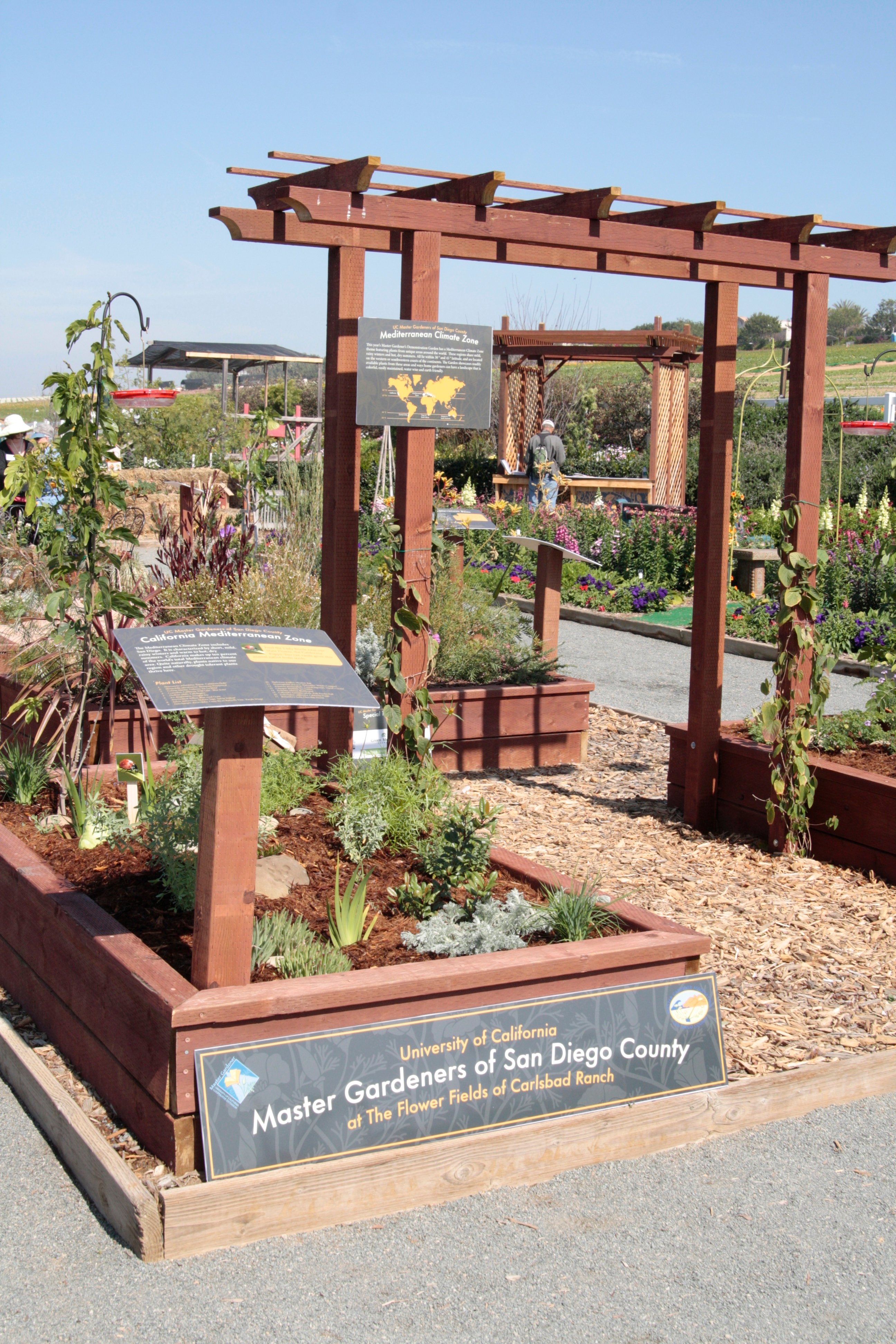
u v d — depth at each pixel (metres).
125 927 3.29
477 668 7.21
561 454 20.55
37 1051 3.36
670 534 15.09
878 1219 2.78
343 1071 2.76
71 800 4.29
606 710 8.66
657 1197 2.84
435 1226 2.70
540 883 3.87
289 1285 2.47
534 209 5.20
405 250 4.78
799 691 5.39
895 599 12.59
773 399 29.97
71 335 4.16
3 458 10.37
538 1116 2.98
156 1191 2.60
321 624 5.27
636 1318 2.41
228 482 9.91
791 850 5.44
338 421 5.01
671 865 5.25
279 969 3.17
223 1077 2.64
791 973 4.07
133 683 5.54
